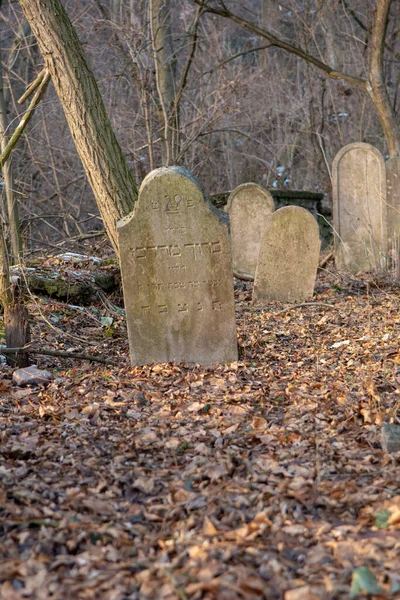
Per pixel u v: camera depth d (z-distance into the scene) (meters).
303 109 20.66
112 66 19.64
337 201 12.42
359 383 5.89
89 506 3.72
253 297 10.36
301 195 15.26
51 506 3.73
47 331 7.80
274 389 5.94
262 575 3.03
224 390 5.93
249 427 5.00
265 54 22.78
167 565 3.12
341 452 4.46
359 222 12.36
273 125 21.47
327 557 3.17
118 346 7.68
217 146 21.50
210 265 6.74
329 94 21.22
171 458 4.48
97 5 17.03
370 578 2.90
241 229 12.36
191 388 6.03
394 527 3.44
